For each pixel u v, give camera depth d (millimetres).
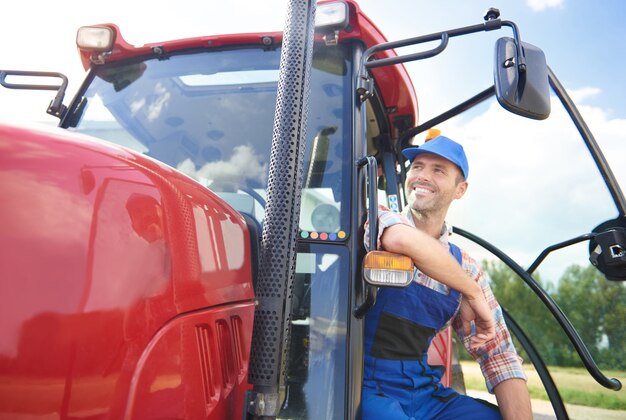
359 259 1665
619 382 2512
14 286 784
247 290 1339
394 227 1637
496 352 1960
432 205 1945
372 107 2600
